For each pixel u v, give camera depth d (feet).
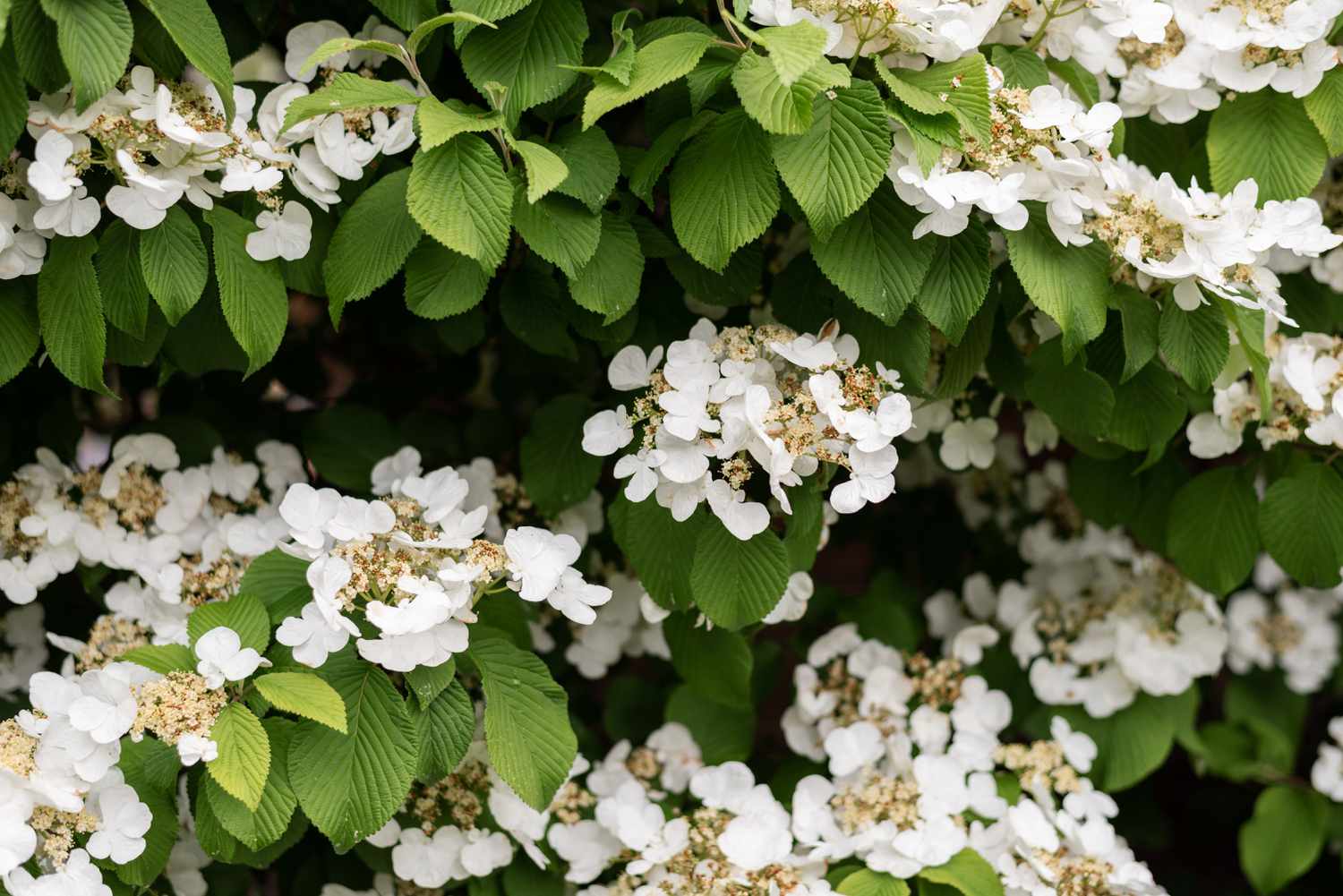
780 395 3.67
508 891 3.91
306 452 4.03
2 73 3.45
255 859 3.83
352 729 3.59
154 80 3.59
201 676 3.55
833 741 4.00
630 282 3.65
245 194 3.67
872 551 4.58
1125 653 4.22
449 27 3.76
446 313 3.61
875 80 3.64
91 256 3.58
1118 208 3.69
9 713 4.03
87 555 3.88
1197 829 4.96
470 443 4.17
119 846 3.56
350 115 3.67
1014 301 3.85
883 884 3.81
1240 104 3.83
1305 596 4.78
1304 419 3.92
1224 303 3.72
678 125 3.65
